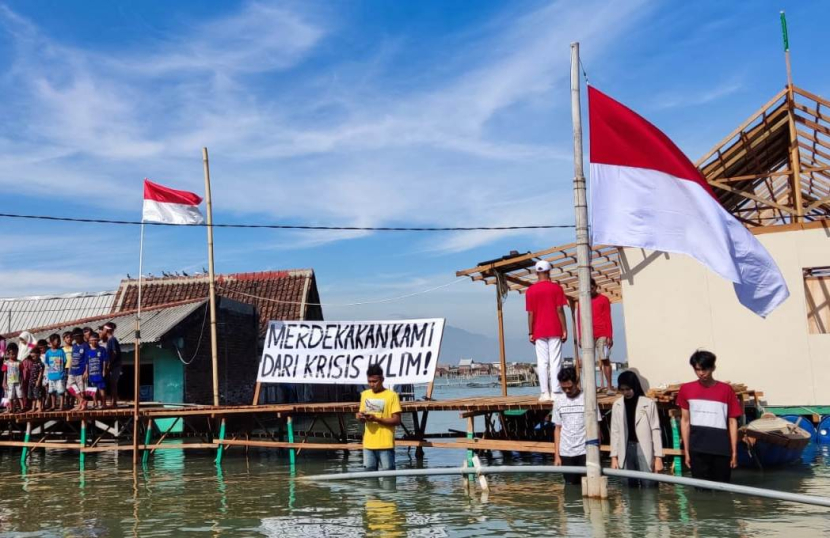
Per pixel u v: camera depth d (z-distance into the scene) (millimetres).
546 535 7496
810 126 15406
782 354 14078
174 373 22250
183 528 8594
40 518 9461
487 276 17641
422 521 8500
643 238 9852
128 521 9117
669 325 14539
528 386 79375
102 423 18391
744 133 15672
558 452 9812
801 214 15086
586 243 8781
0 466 15922
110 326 17453
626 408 9797
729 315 14258
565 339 11906
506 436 16875
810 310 15844
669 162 10031
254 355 26812
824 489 9742
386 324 15344
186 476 13195
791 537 7078
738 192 15688
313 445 14094
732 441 8977
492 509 9031
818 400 13820
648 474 8289
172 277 31094
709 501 8891
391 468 11344
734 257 10094
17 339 24812
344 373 15305
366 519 8742
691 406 9180
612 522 7910
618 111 10016
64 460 16719
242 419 17859
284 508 9656
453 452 16578
